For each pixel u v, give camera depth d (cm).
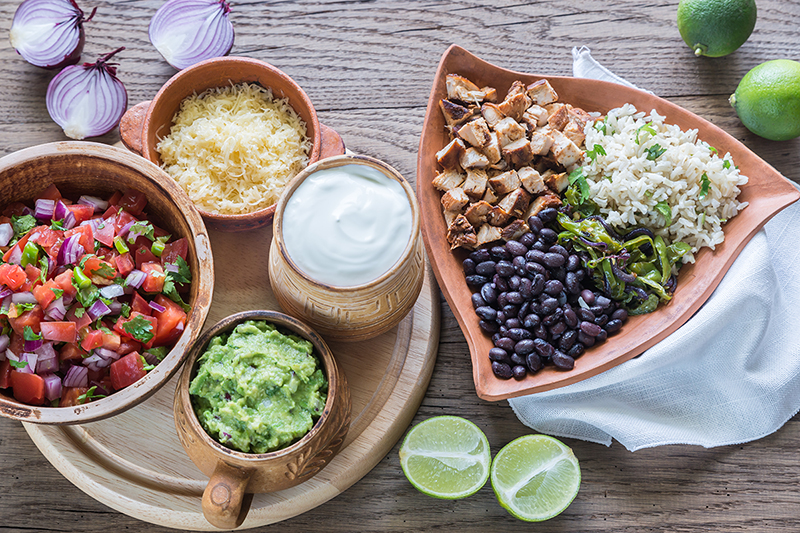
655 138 60
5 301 53
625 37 67
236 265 60
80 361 54
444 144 62
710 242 58
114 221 55
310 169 54
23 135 64
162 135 60
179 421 52
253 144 58
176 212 55
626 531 60
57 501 59
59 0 63
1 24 66
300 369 52
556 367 58
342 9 67
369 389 59
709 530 60
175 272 55
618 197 59
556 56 67
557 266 58
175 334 55
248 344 52
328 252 52
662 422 60
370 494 60
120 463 57
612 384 60
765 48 66
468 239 59
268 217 57
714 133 60
